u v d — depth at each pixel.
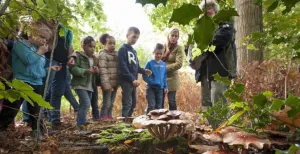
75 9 2.35
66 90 5.03
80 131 3.65
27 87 0.87
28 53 2.94
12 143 2.92
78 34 2.80
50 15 1.96
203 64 3.36
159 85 5.08
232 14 0.60
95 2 2.45
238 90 1.68
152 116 2.95
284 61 2.90
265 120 1.71
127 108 4.76
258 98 1.55
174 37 5.21
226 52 3.17
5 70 2.24
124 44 4.86
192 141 2.97
